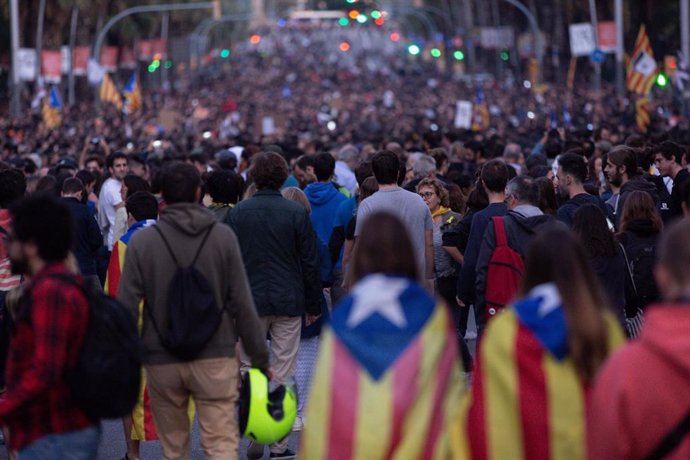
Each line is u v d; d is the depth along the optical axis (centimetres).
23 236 1061
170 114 7294
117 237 2158
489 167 1769
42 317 1030
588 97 9938
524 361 962
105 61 12581
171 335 1315
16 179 1717
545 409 954
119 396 1050
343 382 915
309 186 2169
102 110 11062
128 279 1335
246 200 1711
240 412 1339
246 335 1355
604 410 830
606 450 827
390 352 919
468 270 1712
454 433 960
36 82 10156
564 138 3988
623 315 1523
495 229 1570
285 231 1686
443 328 939
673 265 834
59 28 12550
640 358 823
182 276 1323
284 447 1675
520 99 11938
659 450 816
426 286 1906
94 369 1035
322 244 1948
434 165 2384
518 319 972
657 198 2064
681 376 813
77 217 2017
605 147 3019
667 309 827
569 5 13850
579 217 1527
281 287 1684
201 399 1342
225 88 19712
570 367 961
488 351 974
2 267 1606
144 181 2120
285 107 14350
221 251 1339
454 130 4859
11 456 1495
